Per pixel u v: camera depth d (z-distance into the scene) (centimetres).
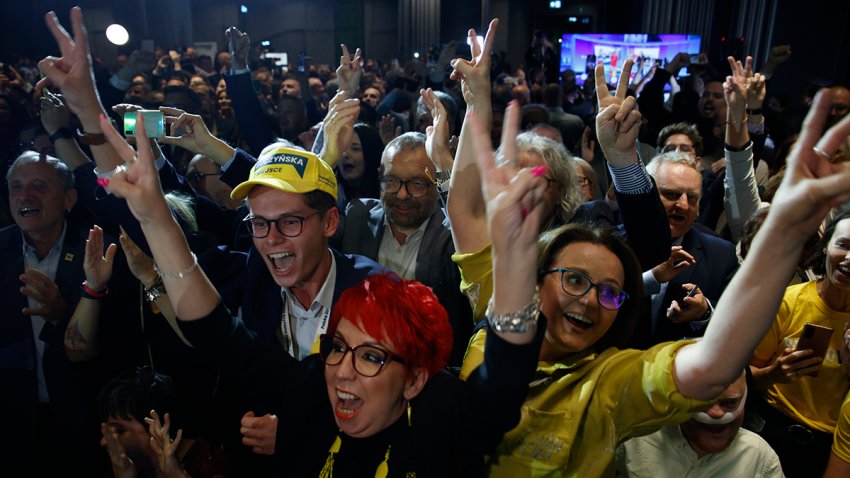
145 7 1653
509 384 98
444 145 175
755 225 233
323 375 127
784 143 379
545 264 129
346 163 364
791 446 206
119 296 221
